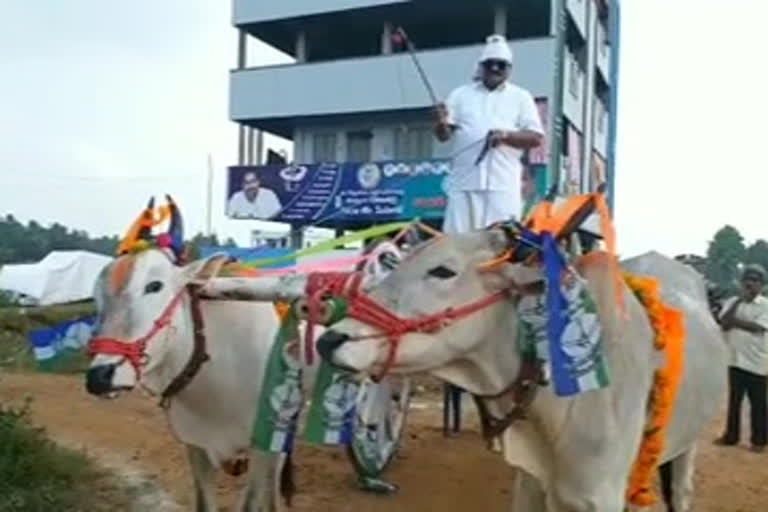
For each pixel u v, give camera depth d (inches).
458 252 142.6
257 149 1170.0
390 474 303.6
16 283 1182.9
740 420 413.1
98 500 258.7
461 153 232.2
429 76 1020.5
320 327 179.2
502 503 276.4
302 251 210.7
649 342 161.9
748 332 402.0
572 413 148.7
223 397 199.0
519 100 235.5
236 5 1133.7
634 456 158.6
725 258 1435.8
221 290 187.8
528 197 239.0
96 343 178.1
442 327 139.0
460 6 1043.9
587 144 1013.8
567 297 140.3
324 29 1154.7
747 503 303.3
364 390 229.5
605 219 157.6
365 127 1104.8
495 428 149.1
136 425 379.2
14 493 236.5
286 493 221.6
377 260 185.0
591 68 1064.8
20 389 465.7
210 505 211.6
